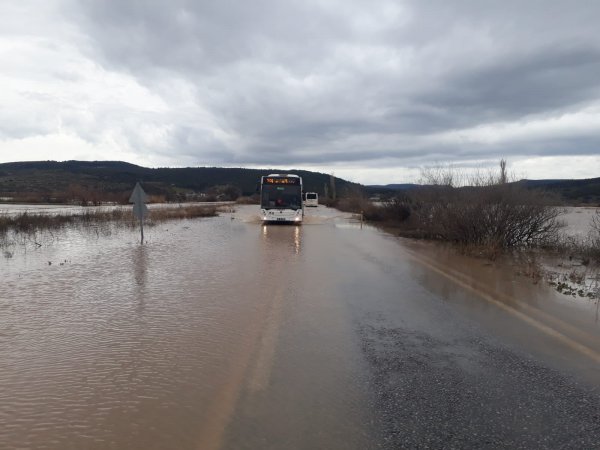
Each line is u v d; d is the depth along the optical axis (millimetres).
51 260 13539
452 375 5074
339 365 5375
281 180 29656
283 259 13945
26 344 6102
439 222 19812
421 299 8781
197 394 4582
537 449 3568
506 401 4414
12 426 3947
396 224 29203
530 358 5609
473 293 9328
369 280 10664
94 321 7168
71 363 5418
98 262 13164
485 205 17125
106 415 4148
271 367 5301
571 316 7582
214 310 7836
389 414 4148
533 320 7324
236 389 4695
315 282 10352
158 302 8391
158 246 17219
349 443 3654
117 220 29078
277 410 4234
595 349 5941
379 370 5223
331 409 4254
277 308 7992
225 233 23188
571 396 4527
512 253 15680
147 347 5977
